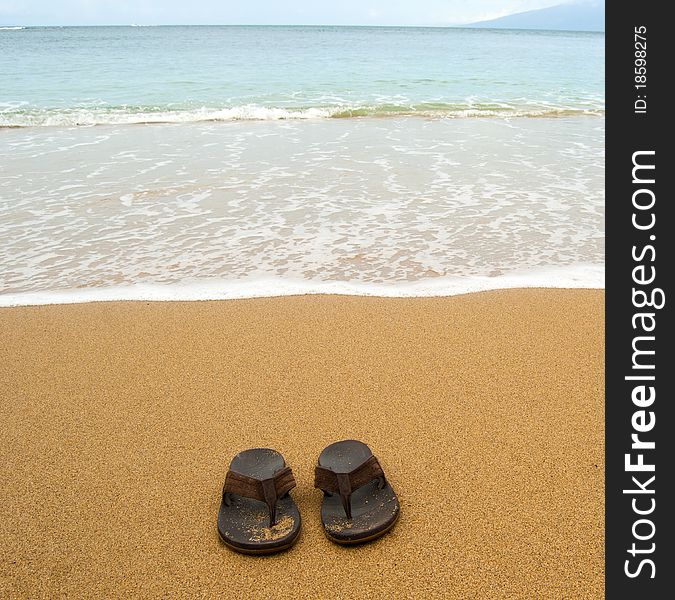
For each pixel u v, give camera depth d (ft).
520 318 5.14
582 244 6.88
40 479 3.32
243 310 5.32
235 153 11.09
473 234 7.15
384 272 6.13
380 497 3.05
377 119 15.17
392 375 4.28
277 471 2.97
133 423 3.79
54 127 13.89
